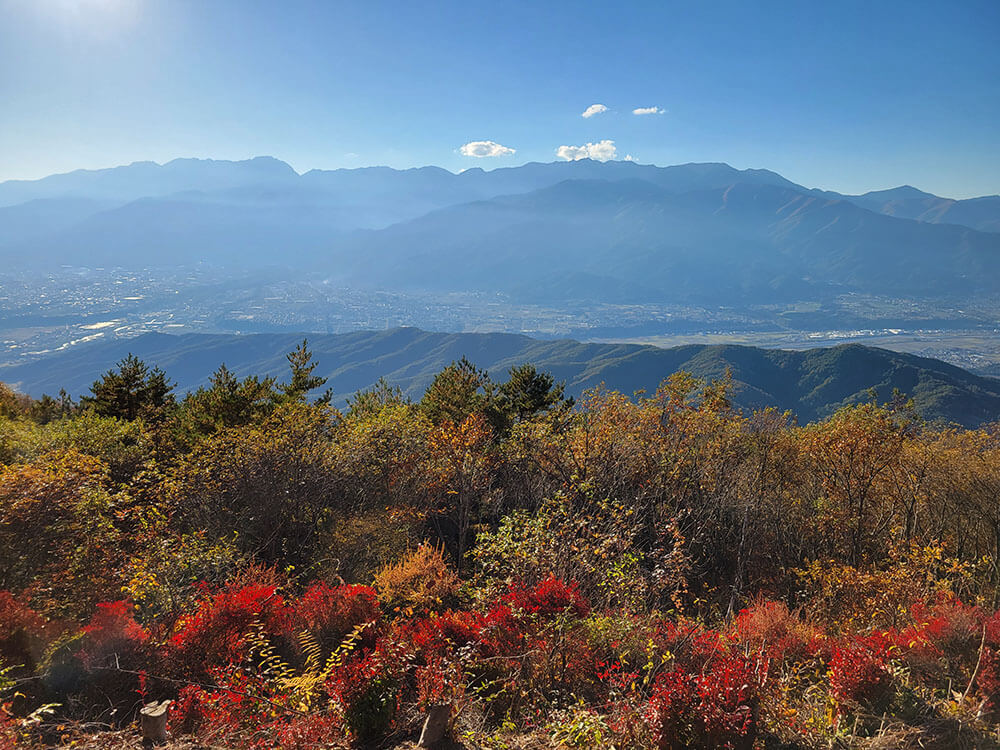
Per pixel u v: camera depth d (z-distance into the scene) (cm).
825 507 1803
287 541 1280
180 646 651
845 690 578
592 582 923
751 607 963
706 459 1686
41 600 704
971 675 618
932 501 1762
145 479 1281
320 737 507
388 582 1048
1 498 761
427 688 546
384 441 1628
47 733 512
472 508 1608
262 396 2031
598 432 1586
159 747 490
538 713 601
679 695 500
